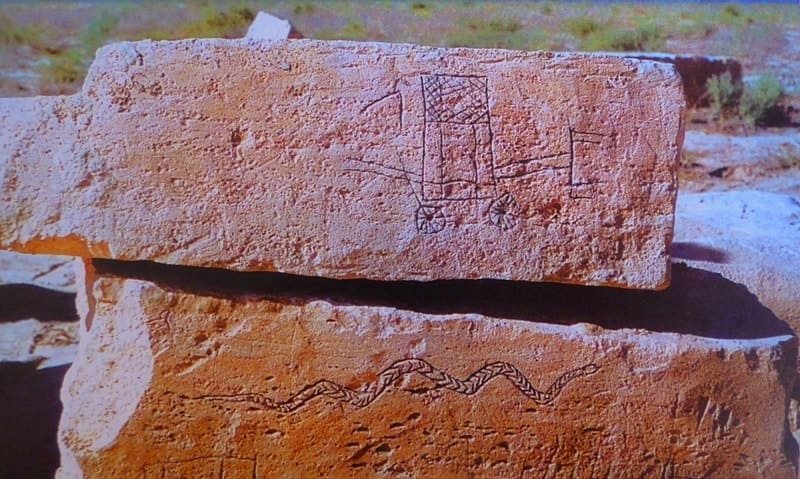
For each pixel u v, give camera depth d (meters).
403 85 2.52
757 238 4.12
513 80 2.55
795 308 3.58
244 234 2.44
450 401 2.52
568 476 2.58
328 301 2.51
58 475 2.58
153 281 2.49
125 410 2.46
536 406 2.54
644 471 2.60
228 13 6.10
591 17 6.20
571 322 2.63
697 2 6.55
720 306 2.86
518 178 2.51
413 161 2.49
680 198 4.97
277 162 2.46
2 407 3.39
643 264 2.54
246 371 2.48
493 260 2.50
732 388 2.59
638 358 2.55
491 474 2.56
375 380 2.50
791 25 6.64
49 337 4.13
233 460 2.51
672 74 2.59
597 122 2.54
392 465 2.54
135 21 6.12
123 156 2.42
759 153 6.14
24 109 2.45
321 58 2.51
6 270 4.98
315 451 2.52
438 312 2.58
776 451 2.62
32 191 2.40
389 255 2.47
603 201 2.53
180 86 2.46
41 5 6.14
